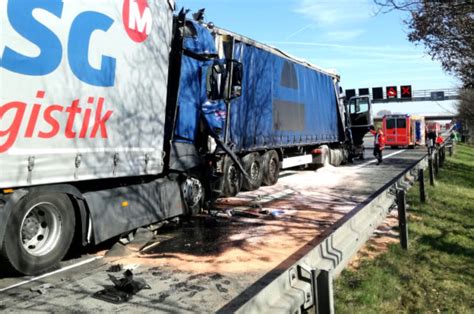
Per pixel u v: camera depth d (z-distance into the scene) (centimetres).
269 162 1323
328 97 1894
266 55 1259
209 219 846
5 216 471
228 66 832
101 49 562
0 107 440
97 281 509
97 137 566
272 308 331
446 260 648
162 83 693
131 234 666
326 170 1858
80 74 532
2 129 445
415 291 528
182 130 758
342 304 462
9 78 448
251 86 1169
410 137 4128
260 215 876
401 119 4122
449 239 761
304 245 664
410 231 795
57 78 501
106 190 607
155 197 697
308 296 372
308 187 1317
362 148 2450
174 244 673
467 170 2150
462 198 1215
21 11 456
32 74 471
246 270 551
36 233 530
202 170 853
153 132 676
